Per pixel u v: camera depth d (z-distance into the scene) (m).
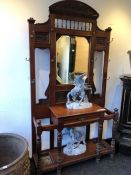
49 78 2.03
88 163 2.22
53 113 1.94
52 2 1.94
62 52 2.02
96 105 2.21
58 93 2.11
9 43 1.86
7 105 1.99
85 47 2.13
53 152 2.25
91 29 2.09
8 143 1.92
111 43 2.42
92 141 2.53
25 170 1.61
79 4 1.95
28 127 2.15
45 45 1.90
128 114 2.44
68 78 2.12
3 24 1.79
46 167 1.95
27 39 1.92
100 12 2.24
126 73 2.66
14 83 1.97
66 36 2.01
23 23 1.87
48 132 2.28
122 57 2.56
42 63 2.04
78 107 2.06
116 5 2.33
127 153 2.40
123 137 2.48
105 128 2.69
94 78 2.39
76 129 2.36
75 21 1.99
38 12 1.90
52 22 1.87
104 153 2.27
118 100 2.70
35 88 2.00
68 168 2.12
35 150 2.17
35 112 2.05
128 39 2.54
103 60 2.34
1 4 1.75
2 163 1.95
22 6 1.83
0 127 2.01
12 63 1.91
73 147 2.24
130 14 2.46
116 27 2.40
